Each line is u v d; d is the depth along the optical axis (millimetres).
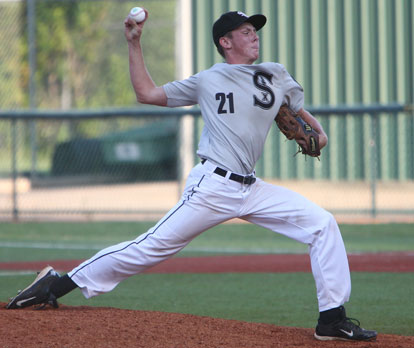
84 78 95000
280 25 59406
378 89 57969
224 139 14484
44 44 88812
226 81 14508
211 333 13930
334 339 14055
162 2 103438
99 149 68438
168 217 14852
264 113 14492
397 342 14055
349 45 58438
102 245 35094
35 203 55906
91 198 57906
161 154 68938
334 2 58531
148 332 13727
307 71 59156
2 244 35594
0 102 84250
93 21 95000
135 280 24297
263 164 60156
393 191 56562
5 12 85375
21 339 12945
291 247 34562
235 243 36438
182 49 59625
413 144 57312
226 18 14789
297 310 19016
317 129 15195
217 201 14562
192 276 25203
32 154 63062
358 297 20859
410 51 57344
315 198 53531
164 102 14992
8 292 21500
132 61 14766
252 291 22078
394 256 30234
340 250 14398
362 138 58031
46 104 90062
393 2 57531
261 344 13367
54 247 34281
